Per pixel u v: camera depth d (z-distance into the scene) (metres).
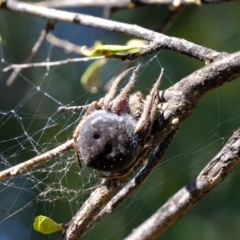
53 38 0.51
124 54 0.38
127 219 0.60
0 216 0.59
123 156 0.35
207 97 0.63
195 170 0.61
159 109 0.36
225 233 0.59
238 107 0.62
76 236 0.36
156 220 0.38
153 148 0.36
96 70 0.49
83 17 0.42
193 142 0.62
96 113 0.35
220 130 0.62
